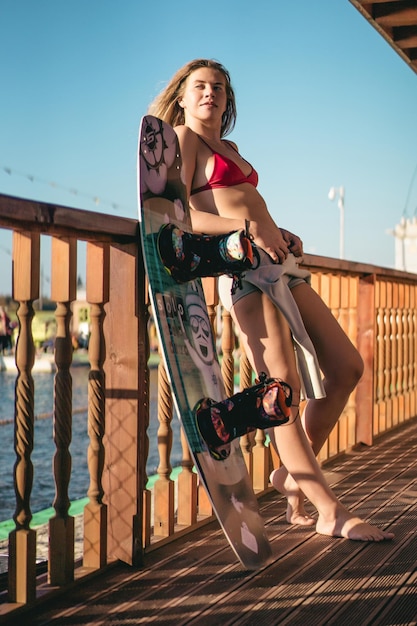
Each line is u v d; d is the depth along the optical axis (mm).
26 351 2137
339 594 2307
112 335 2578
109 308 2584
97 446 2471
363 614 2162
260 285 2773
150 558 2646
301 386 2938
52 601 2252
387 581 2416
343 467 4203
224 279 2928
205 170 2836
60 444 2309
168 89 3020
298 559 2617
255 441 3611
